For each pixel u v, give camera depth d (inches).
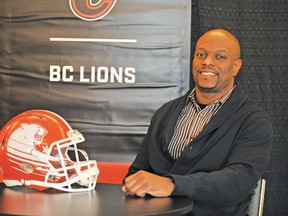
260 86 147.6
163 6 133.4
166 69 134.3
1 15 136.4
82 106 136.0
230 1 146.2
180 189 95.7
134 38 134.3
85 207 86.6
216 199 100.6
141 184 95.0
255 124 110.5
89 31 135.0
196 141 111.5
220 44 116.7
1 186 105.7
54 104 136.4
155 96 135.0
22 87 137.0
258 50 147.2
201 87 116.6
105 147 136.6
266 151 109.0
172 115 119.0
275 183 149.9
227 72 116.4
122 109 135.6
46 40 135.8
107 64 135.3
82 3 134.7
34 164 99.8
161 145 118.3
